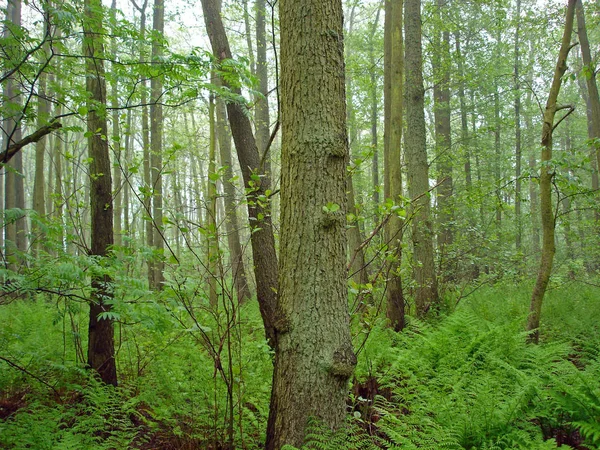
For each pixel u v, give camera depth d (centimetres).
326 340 287
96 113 439
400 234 637
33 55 407
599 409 369
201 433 391
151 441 406
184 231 365
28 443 330
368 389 481
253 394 429
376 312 444
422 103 900
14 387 483
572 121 2242
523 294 926
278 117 457
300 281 291
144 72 435
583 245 1109
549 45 1191
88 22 401
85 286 417
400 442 314
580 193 575
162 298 392
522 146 1839
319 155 291
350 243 892
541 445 323
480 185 1016
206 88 468
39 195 1234
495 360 463
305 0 293
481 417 374
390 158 727
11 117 412
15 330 627
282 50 304
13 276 368
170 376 469
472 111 1697
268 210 420
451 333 590
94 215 486
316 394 284
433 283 809
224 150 1048
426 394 421
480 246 941
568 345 559
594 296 863
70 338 585
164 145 1630
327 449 263
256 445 367
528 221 1345
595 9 952
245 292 968
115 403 418
